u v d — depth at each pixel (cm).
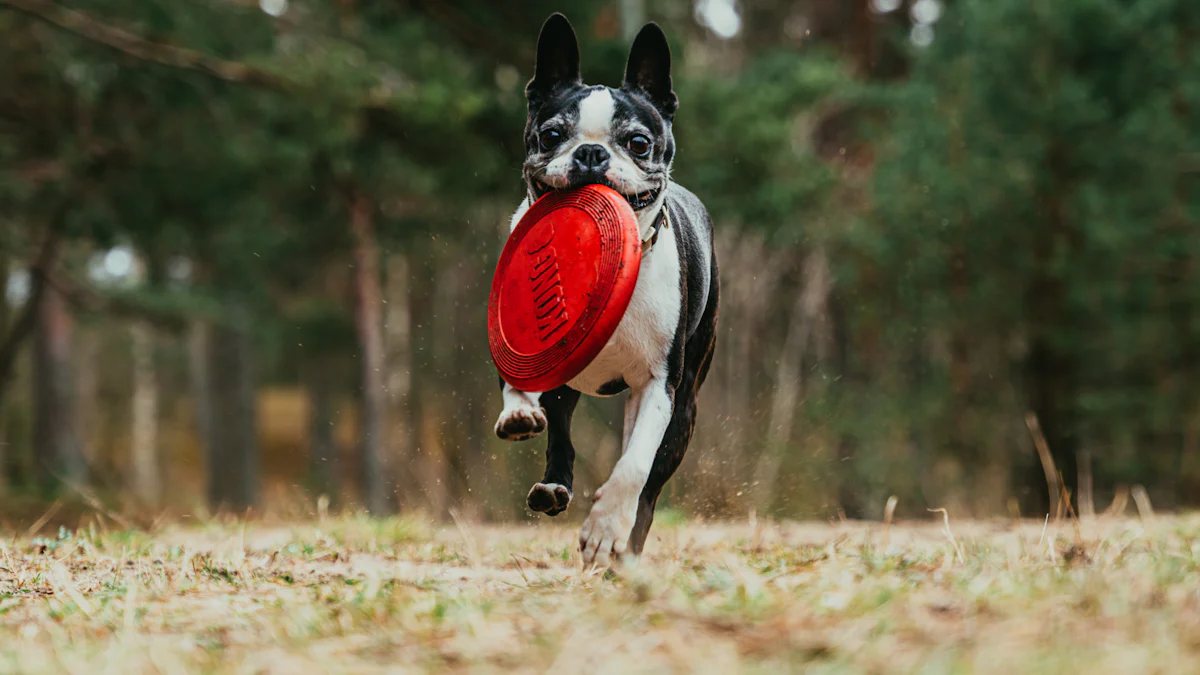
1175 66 1681
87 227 1641
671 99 506
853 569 390
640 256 445
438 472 1639
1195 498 1812
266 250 2078
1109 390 1727
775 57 1498
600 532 443
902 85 1844
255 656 285
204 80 1345
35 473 2033
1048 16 1639
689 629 288
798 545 600
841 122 2236
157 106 1442
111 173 1530
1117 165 1638
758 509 1025
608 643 278
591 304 447
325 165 1479
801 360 2078
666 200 508
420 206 1647
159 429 4191
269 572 480
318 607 347
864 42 2339
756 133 1332
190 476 3547
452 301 1909
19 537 664
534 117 487
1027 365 1705
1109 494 1838
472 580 442
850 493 1812
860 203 1933
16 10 1217
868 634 277
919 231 1725
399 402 2095
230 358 2656
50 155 1523
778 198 1357
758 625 290
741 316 1828
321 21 1345
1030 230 1662
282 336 2670
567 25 496
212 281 2298
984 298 1681
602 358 477
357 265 1839
